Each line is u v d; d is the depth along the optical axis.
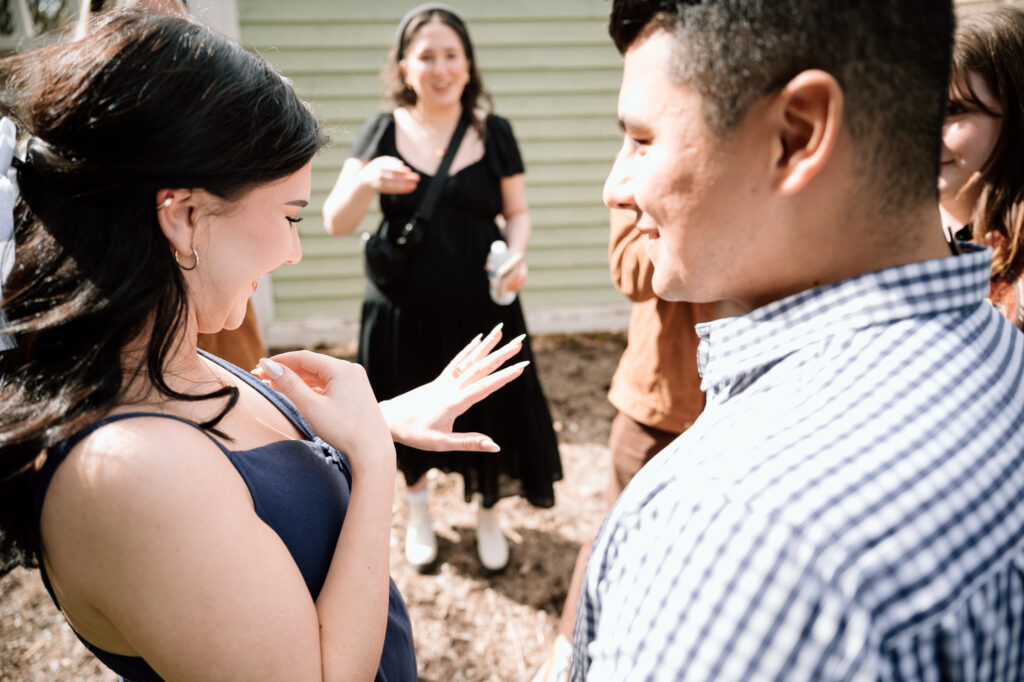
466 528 2.83
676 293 0.70
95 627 0.76
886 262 0.60
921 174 0.58
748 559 0.48
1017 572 0.50
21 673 2.14
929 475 0.49
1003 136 1.29
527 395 2.46
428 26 2.30
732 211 0.60
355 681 0.79
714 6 0.56
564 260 4.61
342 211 2.40
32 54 0.75
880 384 0.54
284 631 0.72
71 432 0.67
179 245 0.76
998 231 1.33
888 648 0.47
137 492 0.66
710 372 0.70
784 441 0.53
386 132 2.46
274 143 0.79
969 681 0.49
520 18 4.09
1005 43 1.26
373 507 0.86
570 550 2.72
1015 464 0.53
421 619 2.40
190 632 0.68
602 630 0.60
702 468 0.55
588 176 4.45
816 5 0.52
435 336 2.39
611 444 2.11
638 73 0.62
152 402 0.76
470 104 2.46
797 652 0.47
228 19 3.78
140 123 0.70
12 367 0.74
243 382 1.02
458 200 2.37
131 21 0.75
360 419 0.90
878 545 0.47
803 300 0.62
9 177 0.72
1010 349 0.62
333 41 3.97
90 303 0.71
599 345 4.61
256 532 0.74
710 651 0.49
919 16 0.53
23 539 0.74
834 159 0.56
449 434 1.10
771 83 0.55
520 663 2.25
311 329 4.46
